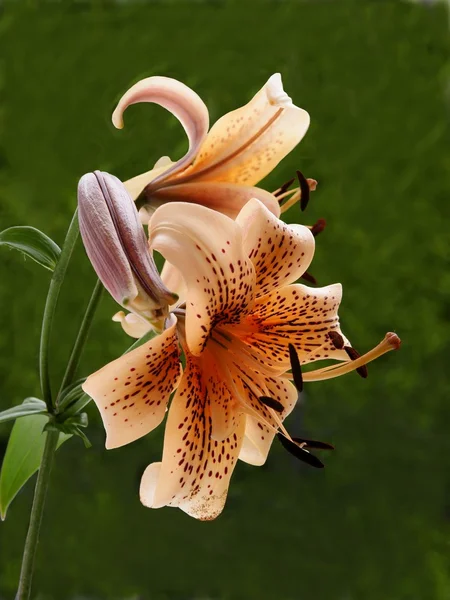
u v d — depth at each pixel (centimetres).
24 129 177
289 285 81
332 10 179
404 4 181
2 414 79
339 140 180
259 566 177
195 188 82
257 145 83
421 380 185
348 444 186
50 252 81
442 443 186
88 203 73
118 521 184
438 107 181
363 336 183
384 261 182
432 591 172
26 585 80
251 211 78
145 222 83
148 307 72
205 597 171
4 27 177
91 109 176
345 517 185
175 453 76
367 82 180
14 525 183
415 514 184
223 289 76
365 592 171
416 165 182
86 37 176
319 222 84
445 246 183
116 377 74
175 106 81
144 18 176
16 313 178
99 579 175
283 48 178
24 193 178
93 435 186
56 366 178
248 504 188
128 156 176
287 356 82
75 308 177
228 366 80
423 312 184
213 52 176
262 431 82
